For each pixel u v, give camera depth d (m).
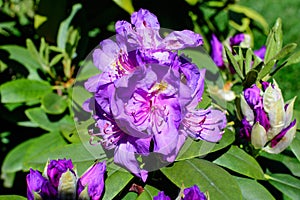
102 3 0.87
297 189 0.57
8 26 0.95
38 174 0.43
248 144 0.55
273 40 0.56
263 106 0.50
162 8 0.82
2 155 1.00
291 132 0.51
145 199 0.49
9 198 0.50
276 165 0.59
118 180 0.48
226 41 0.70
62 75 0.86
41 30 0.86
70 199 0.42
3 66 0.89
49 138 0.79
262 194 0.52
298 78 1.32
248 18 0.98
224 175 0.48
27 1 1.00
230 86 0.69
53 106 0.80
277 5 1.60
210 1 0.99
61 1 0.84
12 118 0.88
